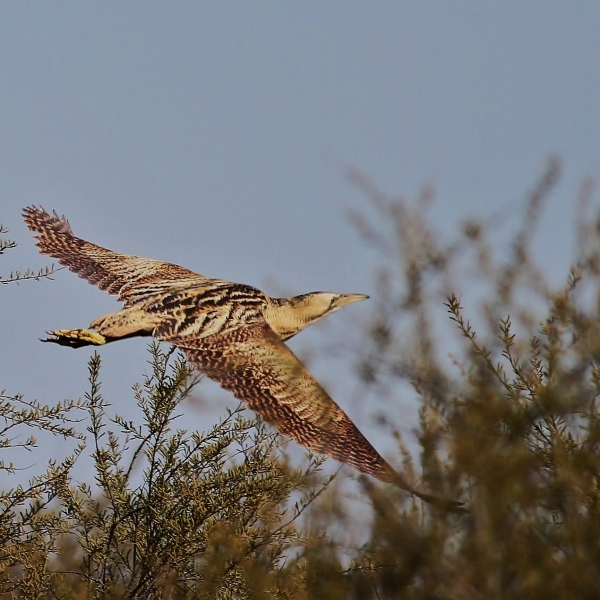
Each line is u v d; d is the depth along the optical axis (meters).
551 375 9.82
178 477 12.98
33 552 12.64
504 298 10.14
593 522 8.98
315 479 12.27
